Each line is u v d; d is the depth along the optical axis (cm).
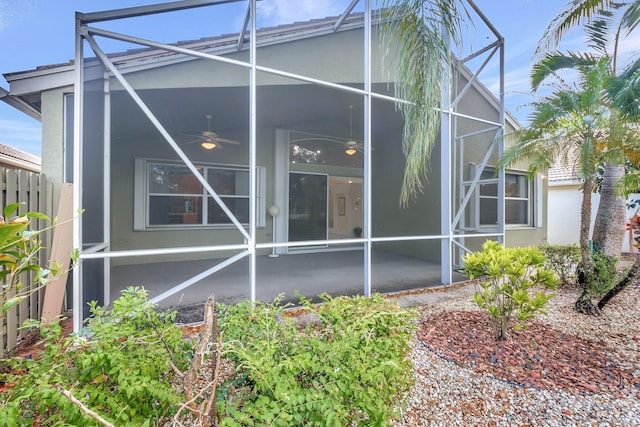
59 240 292
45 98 338
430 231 668
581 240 407
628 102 367
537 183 734
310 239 798
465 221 638
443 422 185
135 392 110
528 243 720
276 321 160
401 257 720
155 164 635
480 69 520
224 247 319
